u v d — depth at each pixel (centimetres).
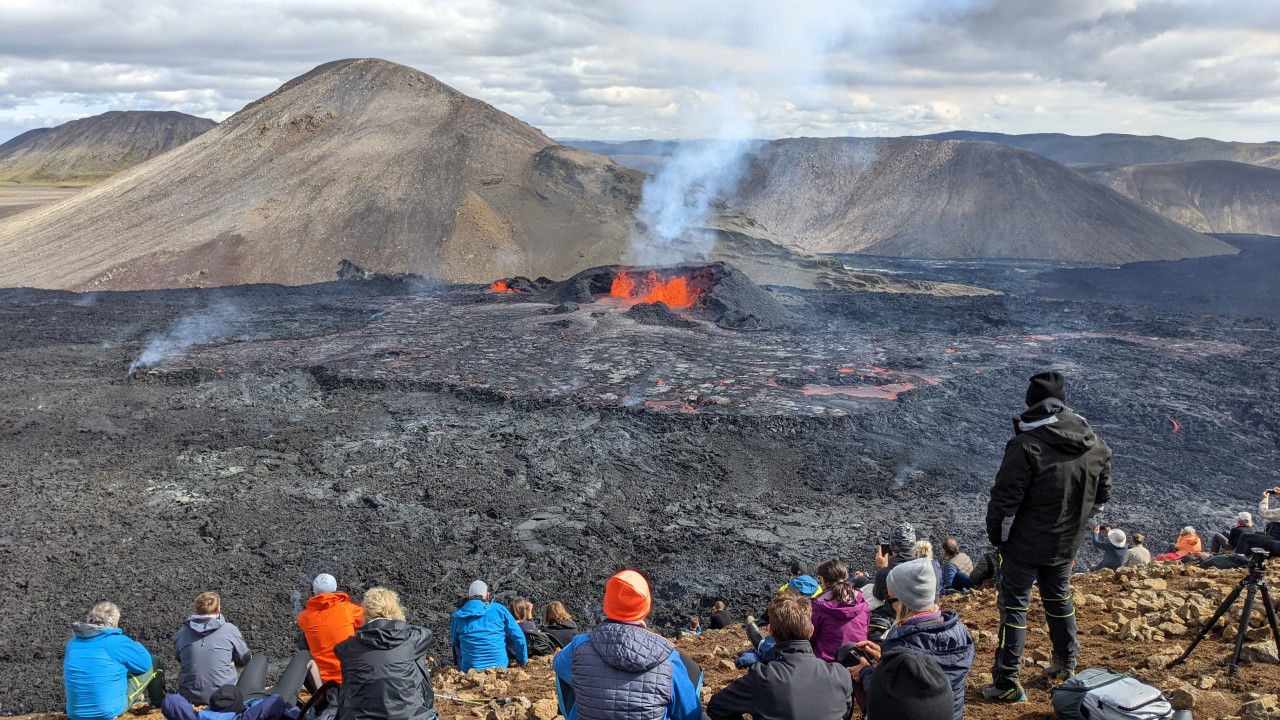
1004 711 650
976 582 1166
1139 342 5691
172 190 11512
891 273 12338
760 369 4797
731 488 3077
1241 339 5828
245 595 2228
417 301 7581
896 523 2755
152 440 3575
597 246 10225
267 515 2772
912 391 4194
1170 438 3628
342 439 3588
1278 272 12800
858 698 598
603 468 3247
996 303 7856
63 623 2061
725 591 2273
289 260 9456
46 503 2853
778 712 512
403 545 2559
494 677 988
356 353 5212
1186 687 629
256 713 703
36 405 4097
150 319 6594
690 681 550
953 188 17112
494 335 5822
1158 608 888
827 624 696
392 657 616
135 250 9569
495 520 2761
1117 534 1483
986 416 3953
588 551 2528
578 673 532
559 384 4434
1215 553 1427
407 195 10744
